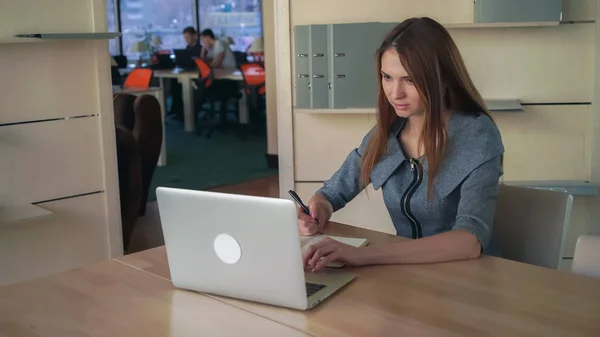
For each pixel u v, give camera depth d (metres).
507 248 2.18
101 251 3.52
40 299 1.69
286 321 1.51
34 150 3.22
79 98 3.33
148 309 1.61
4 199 3.17
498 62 3.56
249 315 1.55
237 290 1.62
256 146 8.32
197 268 1.66
